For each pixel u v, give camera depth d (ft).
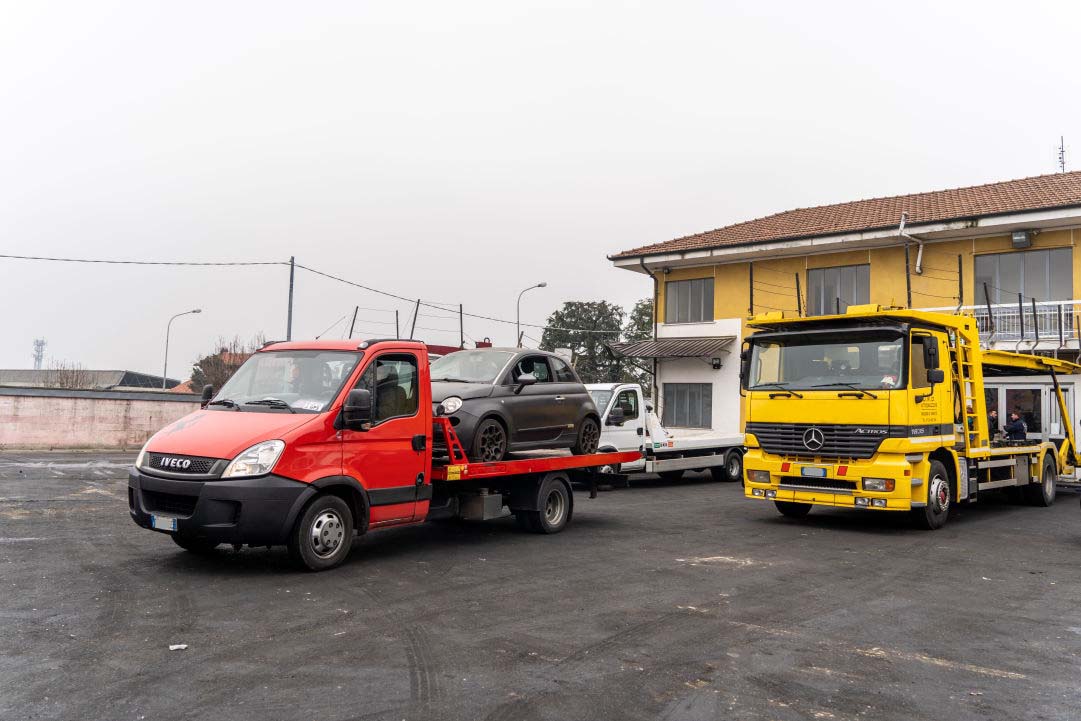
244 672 16.07
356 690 15.19
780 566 28.50
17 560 26.32
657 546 32.22
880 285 79.82
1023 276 71.87
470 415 31.24
